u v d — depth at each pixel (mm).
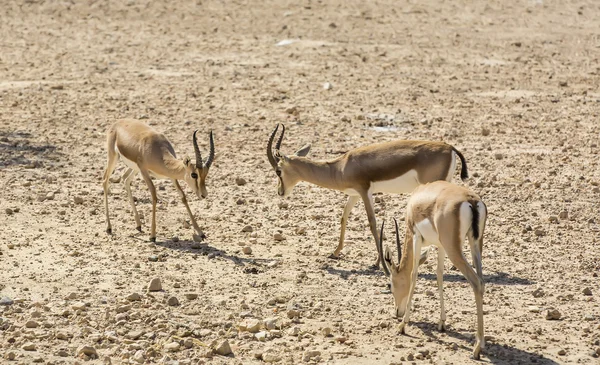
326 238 49781
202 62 104188
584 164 64812
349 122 77375
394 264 37312
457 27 124812
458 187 35469
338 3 138375
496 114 80500
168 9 137125
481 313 34031
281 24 127188
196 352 34875
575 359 34562
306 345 35656
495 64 103375
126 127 50156
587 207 55219
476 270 33969
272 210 54781
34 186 58188
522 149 69062
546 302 40500
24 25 127750
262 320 37875
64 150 67875
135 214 50281
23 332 36156
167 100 85188
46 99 85375
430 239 35438
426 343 35969
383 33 121438
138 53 109750
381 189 45281
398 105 83812
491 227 51500
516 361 34312
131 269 43938
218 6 138250
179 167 47625
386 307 39938
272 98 85938
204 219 52812
